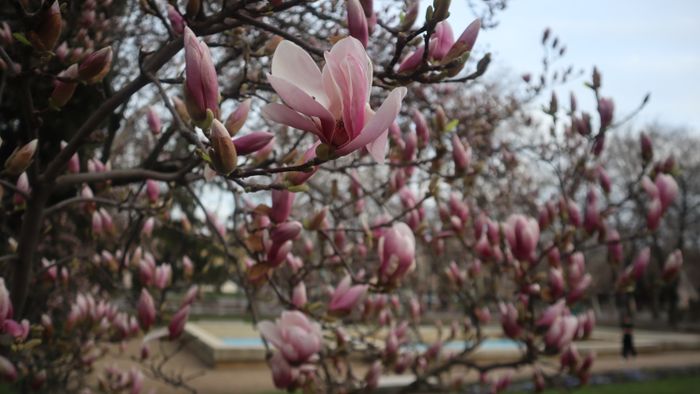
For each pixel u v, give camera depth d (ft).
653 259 90.12
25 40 5.04
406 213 9.41
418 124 9.55
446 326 57.52
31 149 5.23
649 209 9.71
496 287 11.31
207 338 46.19
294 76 3.26
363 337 12.84
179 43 6.08
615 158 93.09
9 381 6.25
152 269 9.99
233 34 7.79
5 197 10.73
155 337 7.48
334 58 3.24
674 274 9.69
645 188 9.67
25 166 5.22
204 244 13.87
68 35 9.65
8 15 8.60
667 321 106.22
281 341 6.19
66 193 13.39
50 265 9.69
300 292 7.62
